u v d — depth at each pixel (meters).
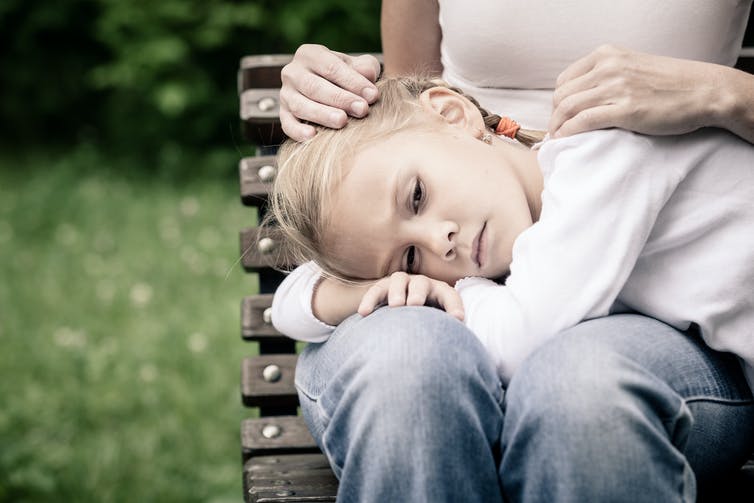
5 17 7.07
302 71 1.81
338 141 1.71
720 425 1.48
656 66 1.57
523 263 1.55
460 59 1.98
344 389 1.46
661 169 1.54
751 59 2.17
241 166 2.17
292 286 1.82
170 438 3.32
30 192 5.99
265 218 2.00
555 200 1.56
